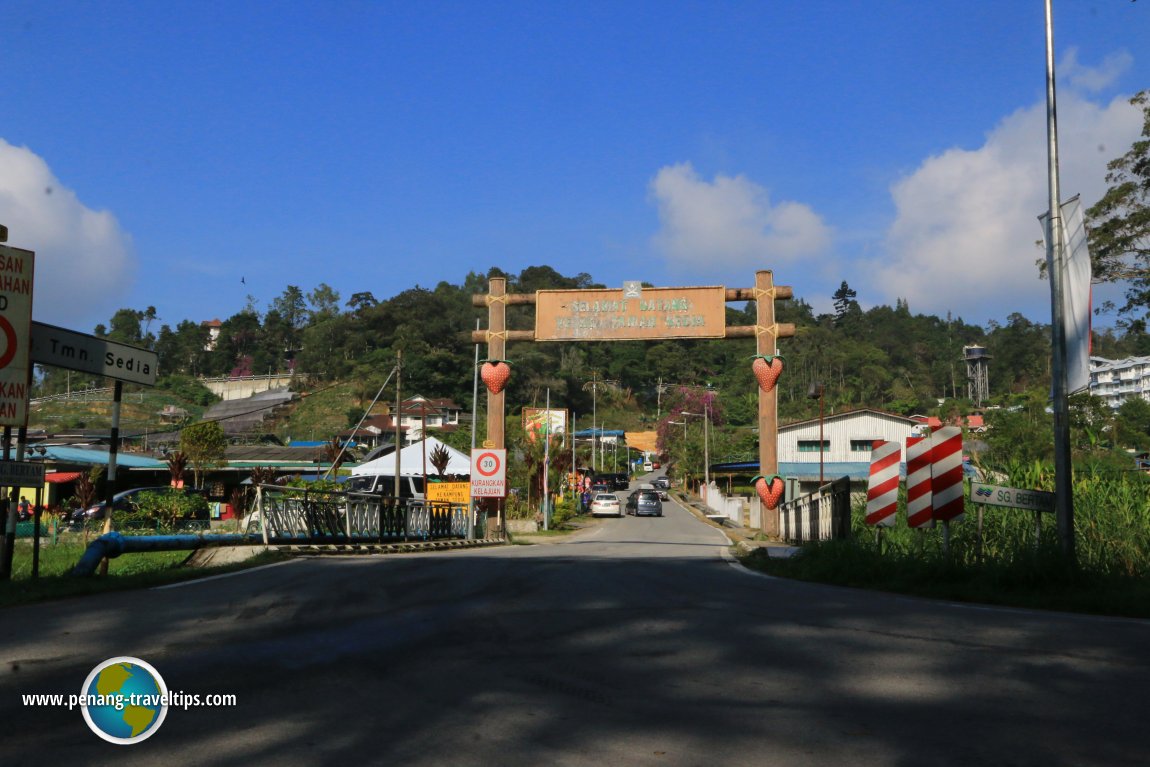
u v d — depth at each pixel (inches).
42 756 176.2
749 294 1206.9
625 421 5920.3
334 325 5118.1
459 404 4562.0
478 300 1264.8
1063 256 485.4
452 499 1259.8
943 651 268.7
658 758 173.9
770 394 1195.9
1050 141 502.3
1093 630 304.0
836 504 821.2
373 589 415.2
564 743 183.0
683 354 6387.8
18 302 449.7
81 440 2107.5
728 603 374.9
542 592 407.5
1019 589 430.3
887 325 7140.8
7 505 465.4
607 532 1727.4
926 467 513.0
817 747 179.9
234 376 5285.4
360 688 227.5
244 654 266.1
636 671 244.7
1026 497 477.7
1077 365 470.3
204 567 529.0
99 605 364.5
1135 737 184.1
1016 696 216.1
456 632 303.1
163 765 171.2
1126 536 535.2
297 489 692.7
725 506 2368.4
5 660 255.9
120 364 517.7
